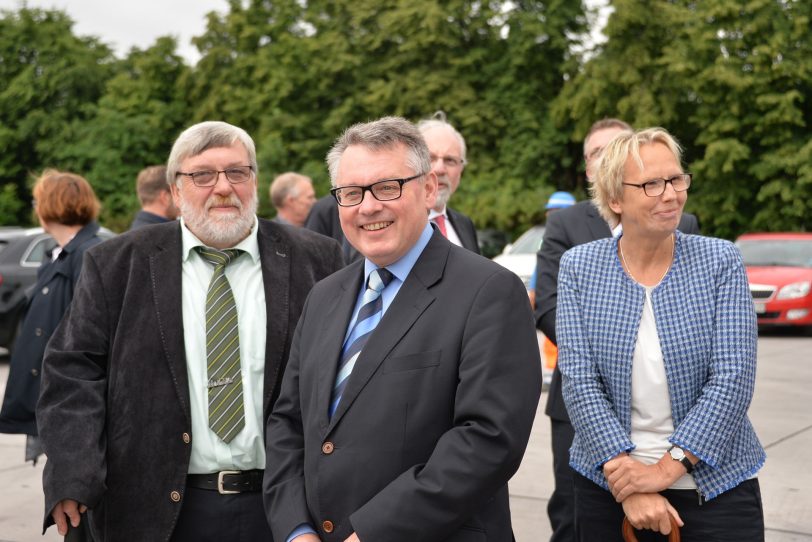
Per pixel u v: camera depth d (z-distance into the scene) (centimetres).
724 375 240
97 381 269
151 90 3198
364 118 2733
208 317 274
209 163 277
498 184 2528
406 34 2659
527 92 2612
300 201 705
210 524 267
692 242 258
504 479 199
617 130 379
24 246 1022
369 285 224
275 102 2800
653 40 2270
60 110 3250
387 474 202
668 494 247
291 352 242
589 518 264
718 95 2050
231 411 268
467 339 204
